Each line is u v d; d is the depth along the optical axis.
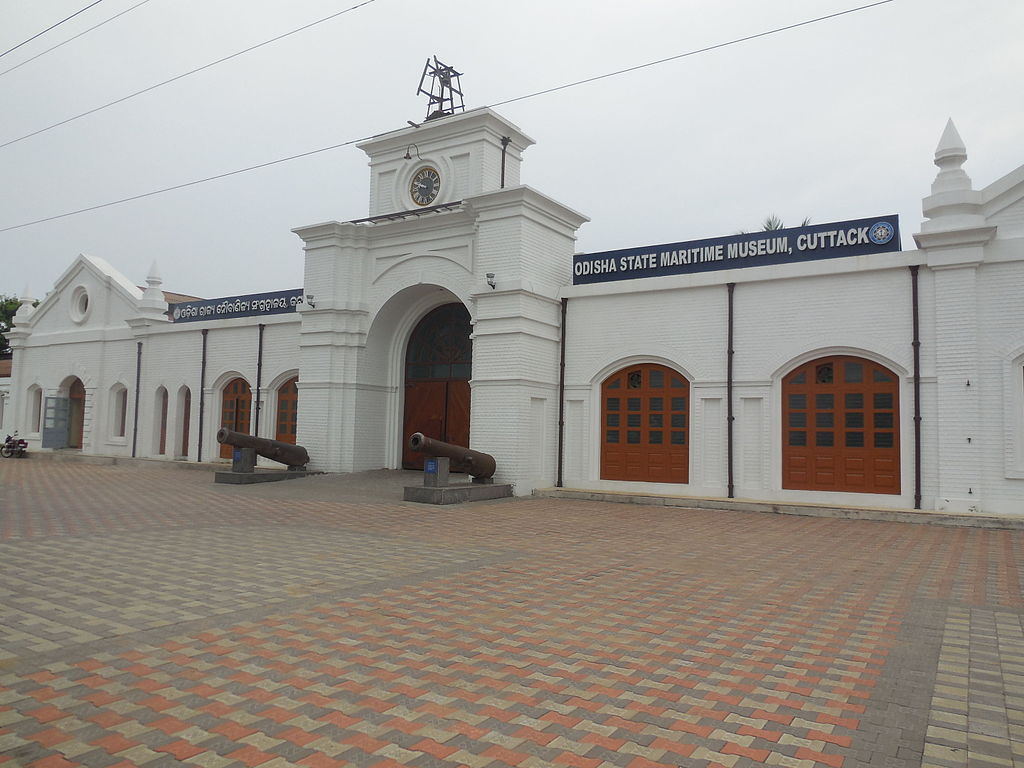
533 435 17.48
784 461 15.12
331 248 20.86
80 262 29.92
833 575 8.40
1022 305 12.89
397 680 4.88
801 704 4.58
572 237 19.08
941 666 5.30
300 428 20.97
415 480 18.77
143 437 26.75
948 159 13.70
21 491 15.96
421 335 21.70
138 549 9.16
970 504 12.98
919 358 13.71
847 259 14.45
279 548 9.49
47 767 3.62
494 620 6.33
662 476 16.58
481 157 19.02
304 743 3.94
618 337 17.31
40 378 31.17
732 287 15.82
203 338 25.38
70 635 5.66
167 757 3.75
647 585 7.77
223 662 5.16
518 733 4.11
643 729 4.19
